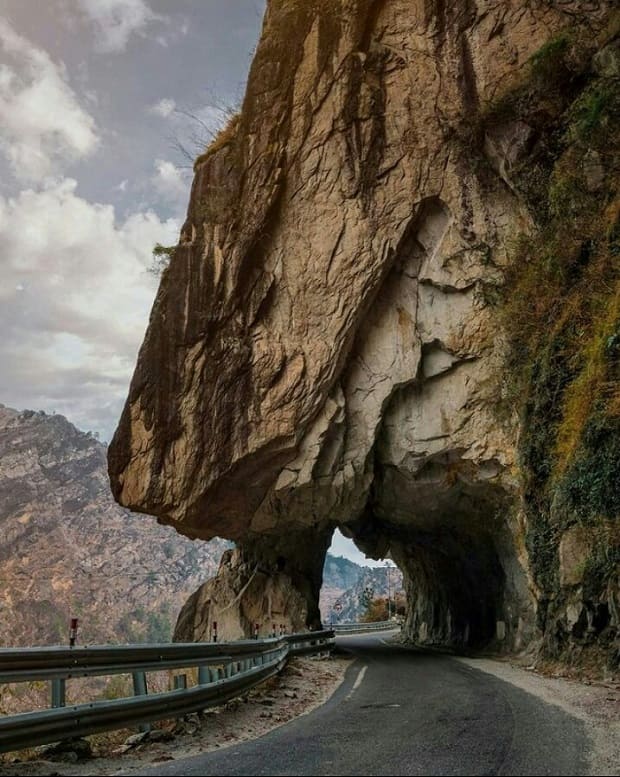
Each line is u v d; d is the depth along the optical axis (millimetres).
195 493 21562
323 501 23406
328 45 22281
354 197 21969
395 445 22719
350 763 5941
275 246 22359
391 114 21938
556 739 7062
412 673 15898
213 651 10281
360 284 21812
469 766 5770
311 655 20812
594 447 13328
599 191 16406
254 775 5488
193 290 22281
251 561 27578
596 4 18234
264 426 21500
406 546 33594
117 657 7488
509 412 20859
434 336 21828
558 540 15875
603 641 13766
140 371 22375
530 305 19000
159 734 7734
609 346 13211
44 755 6578
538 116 19062
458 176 21422
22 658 6137
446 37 21438
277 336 22031
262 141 22312
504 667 17250
